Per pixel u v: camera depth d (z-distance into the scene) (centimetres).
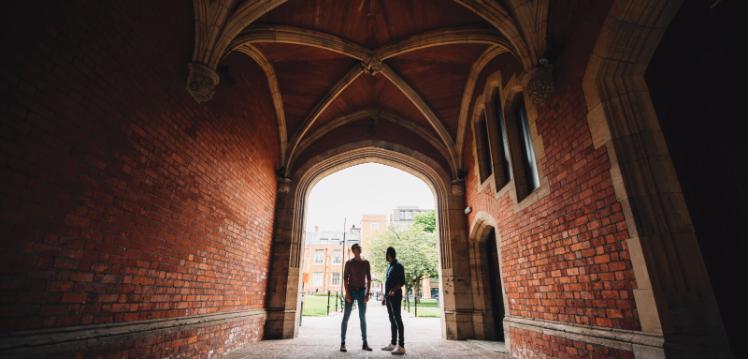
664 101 264
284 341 591
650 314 235
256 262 599
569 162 341
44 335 205
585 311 310
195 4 385
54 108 220
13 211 192
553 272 368
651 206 249
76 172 235
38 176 208
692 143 240
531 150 461
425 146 821
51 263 214
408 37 569
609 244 280
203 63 385
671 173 255
